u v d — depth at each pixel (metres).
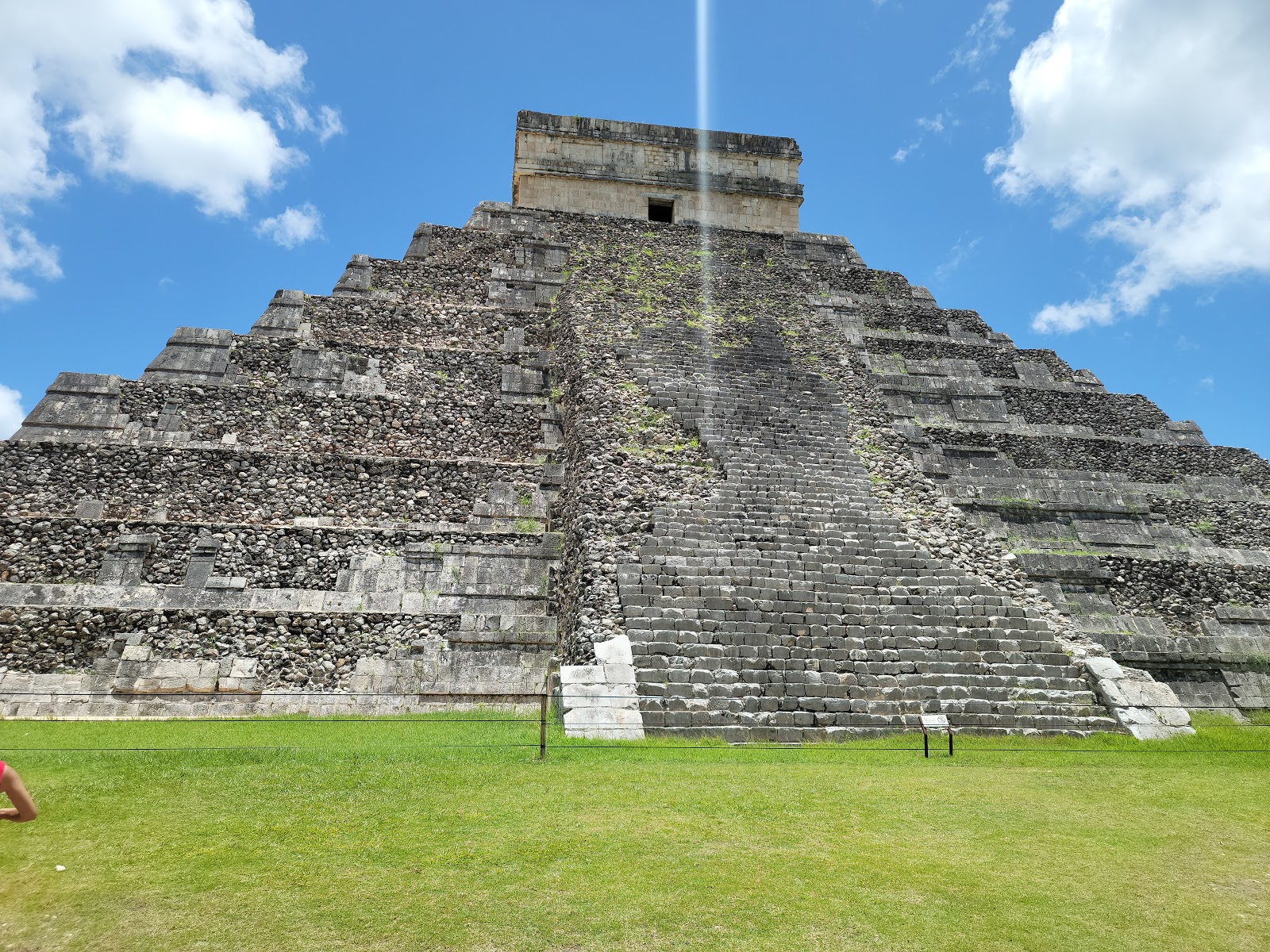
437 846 6.24
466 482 18.19
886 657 13.41
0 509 16.16
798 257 27.62
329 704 13.99
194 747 9.70
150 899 5.22
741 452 18.08
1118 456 22.52
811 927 5.11
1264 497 21.83
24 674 13.82
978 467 21.09
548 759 9.23
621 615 13.75
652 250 26.28
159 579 15.33
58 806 6.84
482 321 22.98
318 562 16.00
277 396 19.30
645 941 4.88
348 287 22.75
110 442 17.83
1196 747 11.56
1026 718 12.55
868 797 7.93
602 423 18.52
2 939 4.70
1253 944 5.17
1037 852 6.56
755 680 12.76
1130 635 16.55
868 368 23.30
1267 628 18.02
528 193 27.20
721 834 6.69
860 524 16.50
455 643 15.07
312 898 5.30
